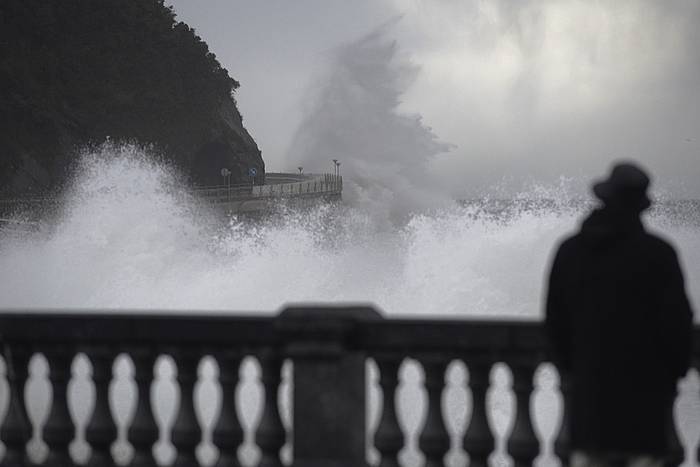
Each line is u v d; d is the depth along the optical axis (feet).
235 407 47.50
